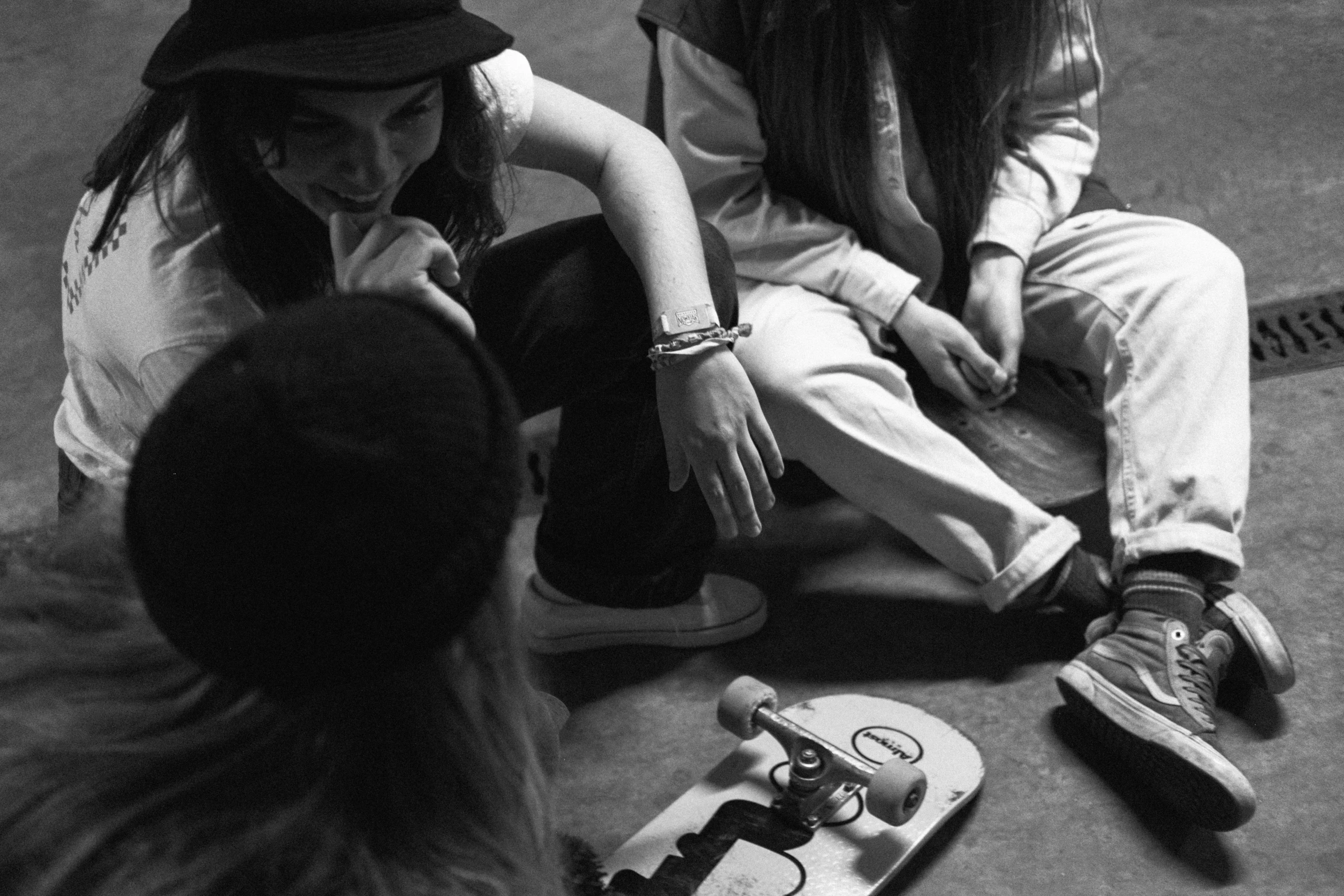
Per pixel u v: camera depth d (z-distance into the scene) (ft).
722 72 6.54
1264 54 9.79
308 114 4.02
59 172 10.02
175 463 2.06
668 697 6.40
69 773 2.19
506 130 5.21
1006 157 6.96
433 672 2.20
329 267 4.67
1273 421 7.36
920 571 6.91
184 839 2.16
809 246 6.62
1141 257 6.55
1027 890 5.46
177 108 4.41
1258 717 6.02
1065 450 6.77
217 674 2.11
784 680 6.43
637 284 5.52
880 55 6.22
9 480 7.76
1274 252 8.30
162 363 4.46
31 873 2.19
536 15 11.10
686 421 5.33
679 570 6.47
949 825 5.74
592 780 6.05
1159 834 5.61
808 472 7.53
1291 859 5.47
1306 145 8.98
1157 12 10.32
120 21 11.66
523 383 5.63
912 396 6.52
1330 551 6.67
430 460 2.06
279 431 2.03
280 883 2.17
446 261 4.33
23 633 2.31
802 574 6.96
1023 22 6.35
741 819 5.61
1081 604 6.29
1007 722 6.12
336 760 2.20
